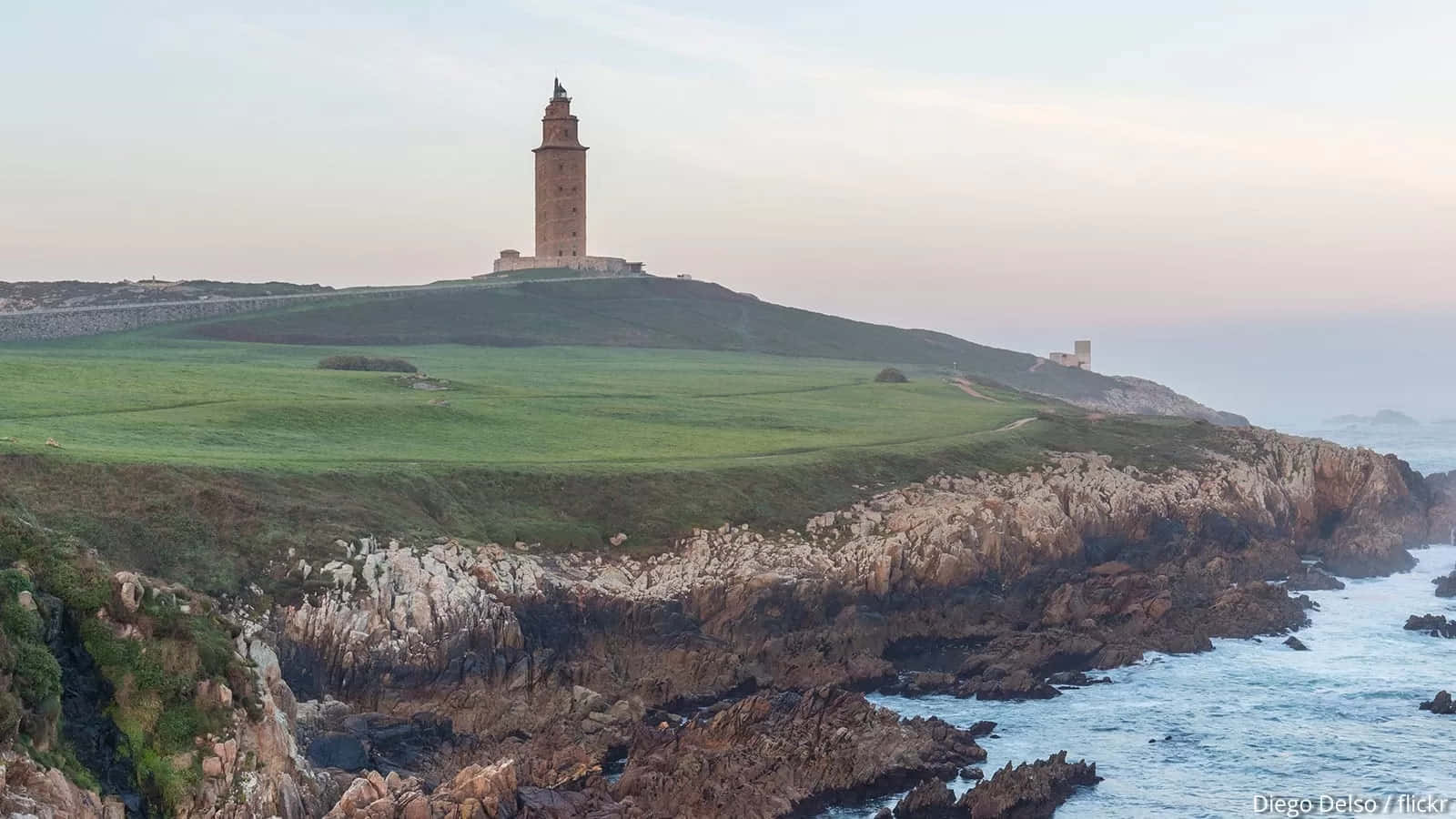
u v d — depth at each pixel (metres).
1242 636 97.06
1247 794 65.44
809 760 64.81
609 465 102.75
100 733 47.12
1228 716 77.88
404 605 74.44
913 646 91.19
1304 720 77.12
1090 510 113.25
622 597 83.06
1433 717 77.56
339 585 74.75
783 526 98.19
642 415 133.25
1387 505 138.25
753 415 140.88
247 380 127.38
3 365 119.50
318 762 59.72
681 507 97.06
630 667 81.25
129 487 77.38
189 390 115.31
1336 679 85.81
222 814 47.19
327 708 67.75
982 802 61.50
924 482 113.81
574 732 69.31
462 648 73.81
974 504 104.50
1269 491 132.75
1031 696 81.44
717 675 81.56
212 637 51.50
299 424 104.81
